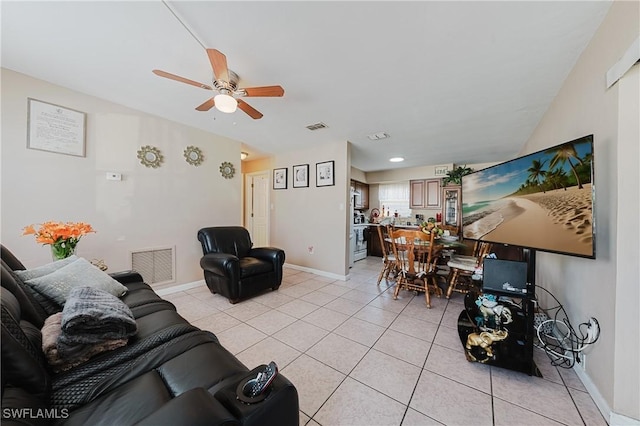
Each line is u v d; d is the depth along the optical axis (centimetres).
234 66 177
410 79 193
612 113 122
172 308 162
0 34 149
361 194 608
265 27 140
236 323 223
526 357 160
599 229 133
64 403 78
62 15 133
